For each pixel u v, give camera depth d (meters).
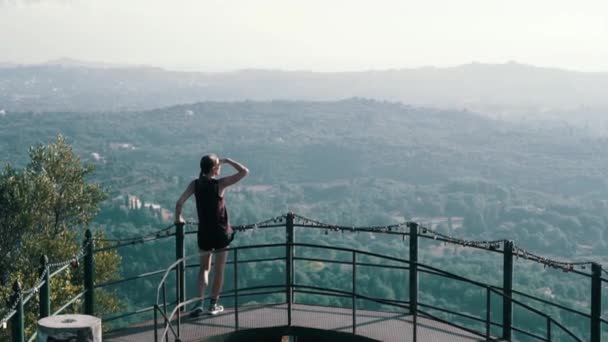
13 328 6.85
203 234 9.17
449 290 69.94
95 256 21.84
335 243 98.00
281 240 92.25
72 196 24.50
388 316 9.34
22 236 22.84
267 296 58.84
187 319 9.18
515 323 51.41
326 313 9.44
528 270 85.12
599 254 145.25
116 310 22.20
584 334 56.31
